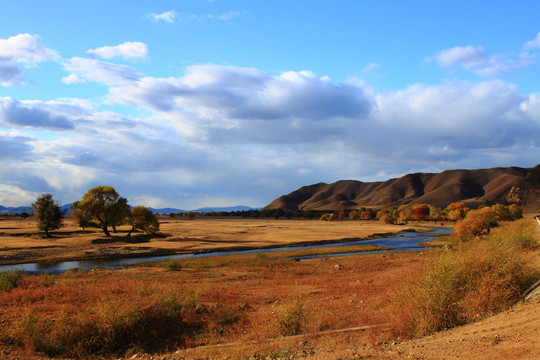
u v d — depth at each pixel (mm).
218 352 9023
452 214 136875
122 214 68812
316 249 53406
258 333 10906
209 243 63719
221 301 16016
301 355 7902
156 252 52250
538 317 6594
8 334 9812
